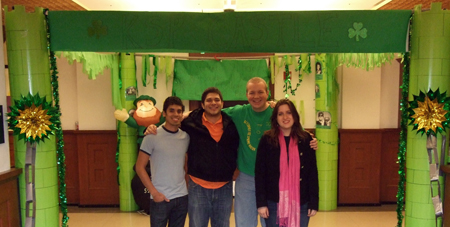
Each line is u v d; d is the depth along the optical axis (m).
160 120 3.43
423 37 2.13
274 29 2.17
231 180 2.28
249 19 2.17
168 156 2.14
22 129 2.09
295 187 1.97
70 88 3.98
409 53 2.23
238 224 2.28
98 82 3.89
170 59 3.79
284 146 1.99
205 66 3.85
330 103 3.59
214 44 2.19
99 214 3.70
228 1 2.98
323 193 3.75
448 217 2.14
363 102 3.84
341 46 2.18
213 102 2.14
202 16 2.17
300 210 2.03
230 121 2.28
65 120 4.00
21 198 2.22
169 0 2.96
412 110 2.18
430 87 2.15
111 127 3.93
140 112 3.39
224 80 3.84
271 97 3.95
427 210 2.22
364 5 3.10
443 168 2.14
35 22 2.11
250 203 2.26
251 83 2.21
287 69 3.67
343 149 3.87
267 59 3.91
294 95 3.89
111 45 2.17
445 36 2.11
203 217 2.24
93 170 3.93
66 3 2.98
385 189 3.99
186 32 2.18
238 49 2.19
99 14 2.15
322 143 3.69
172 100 2.13
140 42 2.18
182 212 2.23
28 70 2.12
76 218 3.57
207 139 2.19
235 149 2.29
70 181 4.00
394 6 3.12
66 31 2.16
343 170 3.90
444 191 2.19
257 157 2.03
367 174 3.90
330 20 2.17
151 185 2.13
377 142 3.85
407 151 2.29
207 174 2.19
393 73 3.90
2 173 2.02
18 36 2.10
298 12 2.16
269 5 3.09
